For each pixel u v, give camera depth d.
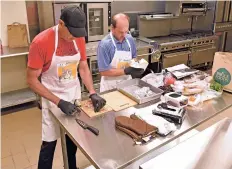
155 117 1.33
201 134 1.48
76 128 1.30
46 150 1.78
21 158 2.31
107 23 3.48
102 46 1.97
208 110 1.49
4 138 2.63
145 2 4.22
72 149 1.84
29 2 3.20
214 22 4.74
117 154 1.09
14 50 3.00
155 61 3.80
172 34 4.62
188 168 1.21
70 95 1.74
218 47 4.98
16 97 3.21
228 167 1.25
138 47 3.46
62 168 2.16
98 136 1.22
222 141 1.42
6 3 3.06
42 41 1.45
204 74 1.99
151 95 1.60
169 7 4.32
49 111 1.58
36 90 1.52
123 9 3.99
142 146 1.15
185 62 4.24
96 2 3.26
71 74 1.68
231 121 1.63
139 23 4.08
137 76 1.90
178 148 1.34
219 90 1.70
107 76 2.06
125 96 1.65
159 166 1.20
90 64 3.18
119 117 1.33
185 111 1.45
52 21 3.04
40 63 1.49
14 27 3.09
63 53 1.58
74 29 1.34
